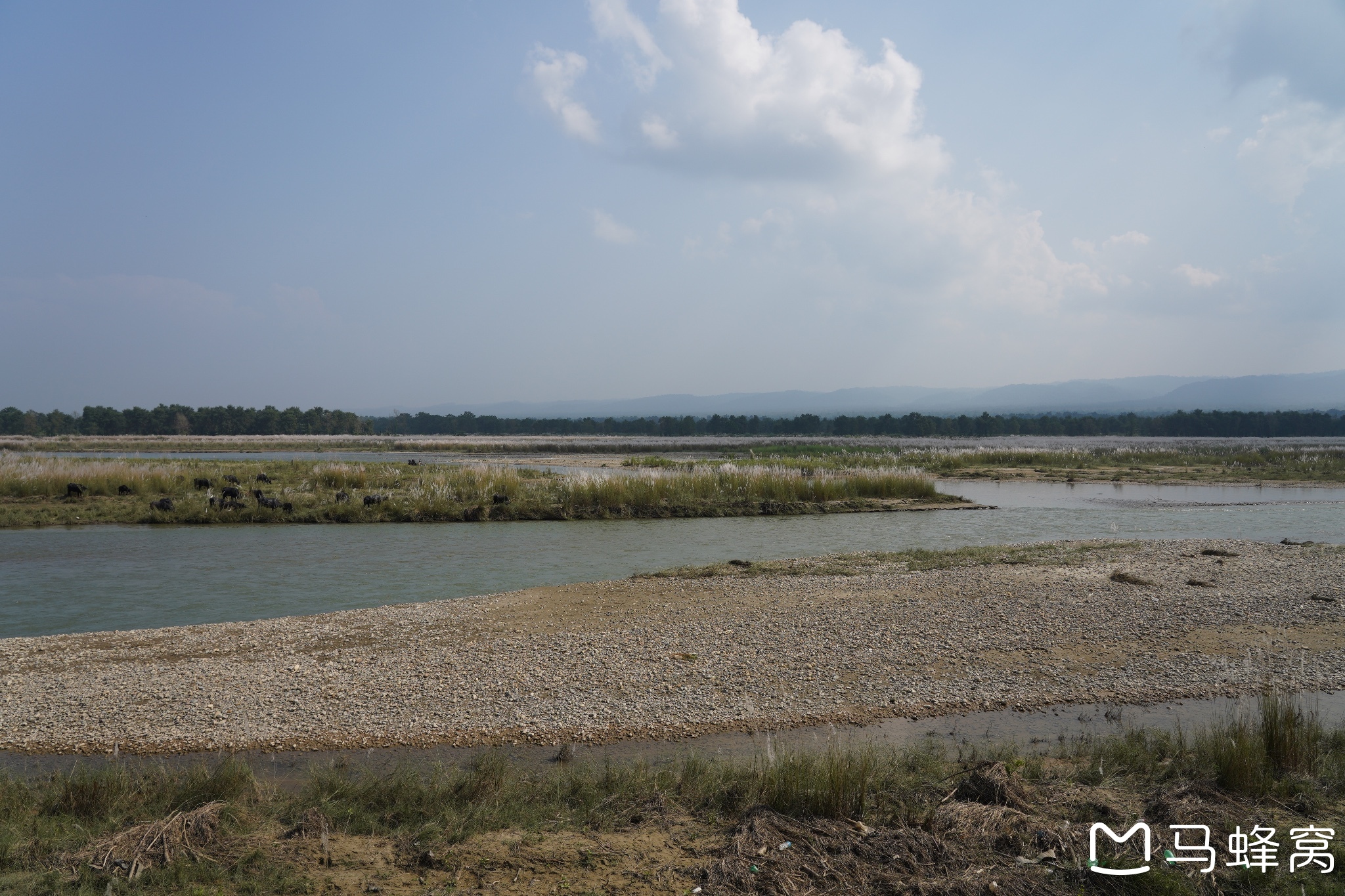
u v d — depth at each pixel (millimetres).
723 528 23500
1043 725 7844
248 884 4574
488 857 4922
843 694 8656
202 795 5754
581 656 9938
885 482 31109
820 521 25422
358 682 8945
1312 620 11633
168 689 8680
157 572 15961
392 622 11617
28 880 4543
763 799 5672
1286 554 17156
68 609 12844
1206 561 16328
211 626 11414
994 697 8586
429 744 7344
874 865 4758
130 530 21953
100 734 7512
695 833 5316
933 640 10594
